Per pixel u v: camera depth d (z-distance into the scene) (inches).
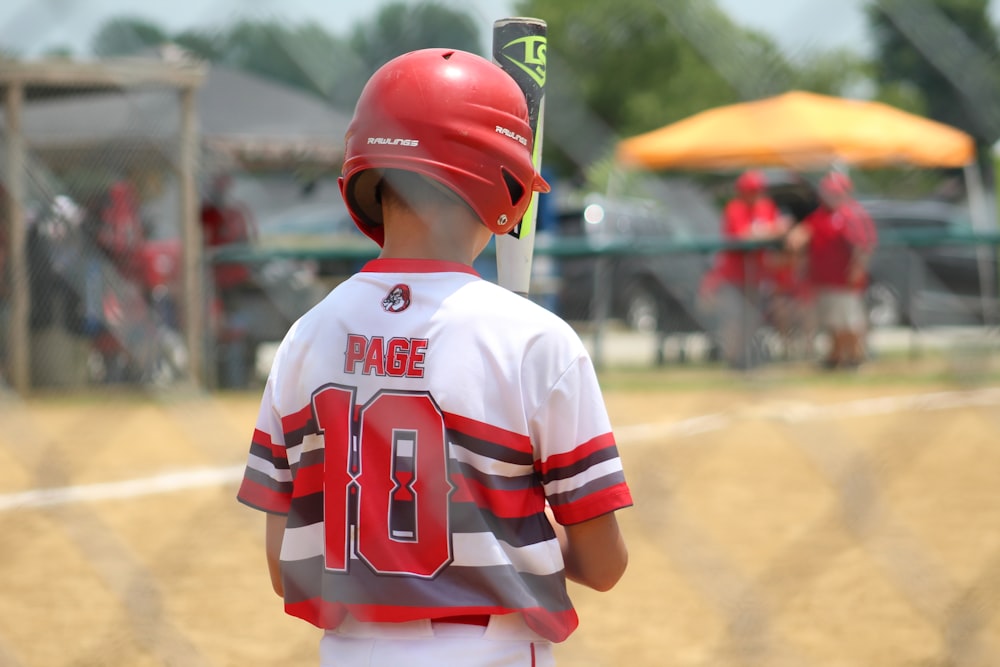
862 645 476.7
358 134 241.6
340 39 590.2
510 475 231.5
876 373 1505.9
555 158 2148.1
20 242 1304.1
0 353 1316.4
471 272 241.4
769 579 577.0
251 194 1766.7
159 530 687.1
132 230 1346.0
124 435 1055.6
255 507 254.5
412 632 230.5
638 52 2379.4
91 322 1326.3
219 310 1374.3
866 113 1665.8
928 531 672.4
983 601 536.1
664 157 1856.5
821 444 970.7
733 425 1083.3
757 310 1478.8
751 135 1739.7
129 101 1406.3
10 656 468.8
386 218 245.8
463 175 234.7
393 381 233.9
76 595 554.3
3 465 908.0
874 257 1595.7
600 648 479.2
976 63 428.1
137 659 466.0
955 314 1592.0
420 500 229.6
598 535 238.5
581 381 233.5
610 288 1486.2
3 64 1284.4
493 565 227.5
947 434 1024.2
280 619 518.9
